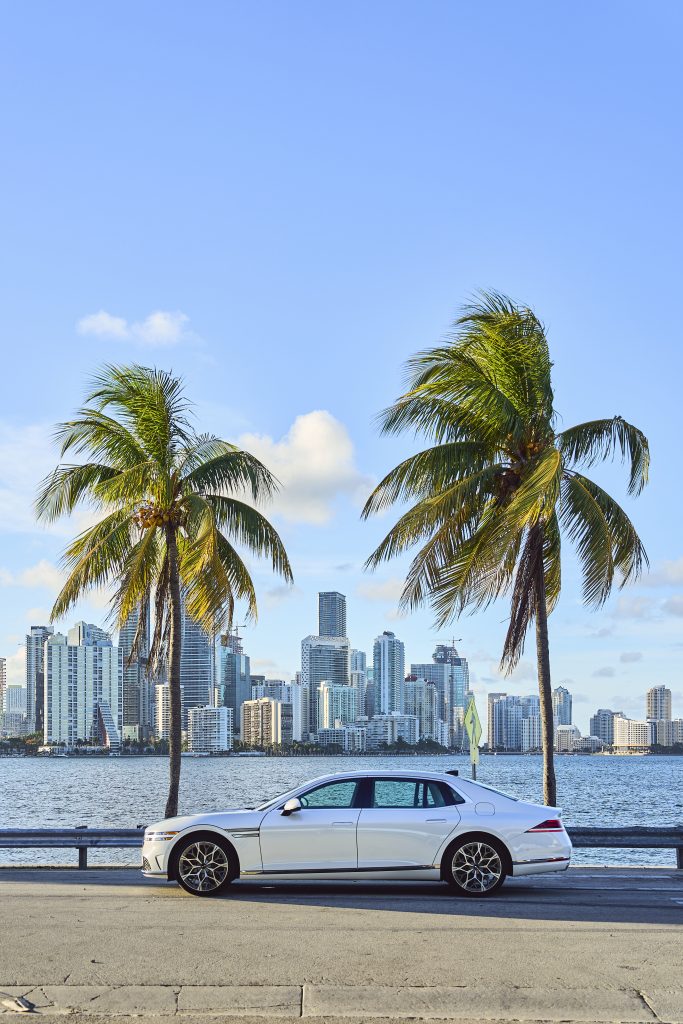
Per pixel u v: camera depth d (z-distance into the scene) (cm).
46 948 968
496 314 1986
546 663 1978
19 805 7069
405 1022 733
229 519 2191
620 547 1994
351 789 1348
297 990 816
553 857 1312
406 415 1989
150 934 1037
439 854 1309
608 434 2005
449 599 1973
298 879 1330
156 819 5438
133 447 2172
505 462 2052
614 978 854
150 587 2184
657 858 2925
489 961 915
